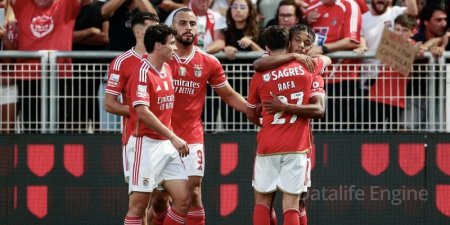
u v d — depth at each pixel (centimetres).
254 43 3847
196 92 3344
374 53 3769
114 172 3750
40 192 3747
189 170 3341
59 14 3888
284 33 3198
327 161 3762
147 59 3064
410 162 3769
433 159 3769
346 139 3759
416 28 4034
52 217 3756
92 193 3750
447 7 4044
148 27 3077
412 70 3750
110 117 3775
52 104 3744
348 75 3756
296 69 3175
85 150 3741
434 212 3775
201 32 3894
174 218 3142
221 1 4253
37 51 3728
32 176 3741
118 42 3962
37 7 3906
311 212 3769
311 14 3903
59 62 3753
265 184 3219
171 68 3297
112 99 3222
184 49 3325
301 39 3250
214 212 3750
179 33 3297
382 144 3759
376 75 3759
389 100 3762
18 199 3747
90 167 3744
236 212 3753
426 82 3766
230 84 3753
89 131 3778
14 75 3722
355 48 3838
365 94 3769
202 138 3388
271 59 3192
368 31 4041
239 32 3856
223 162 3744
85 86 3753
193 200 3362
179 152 3008
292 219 3175
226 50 3744
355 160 3766
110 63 3556
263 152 3212
